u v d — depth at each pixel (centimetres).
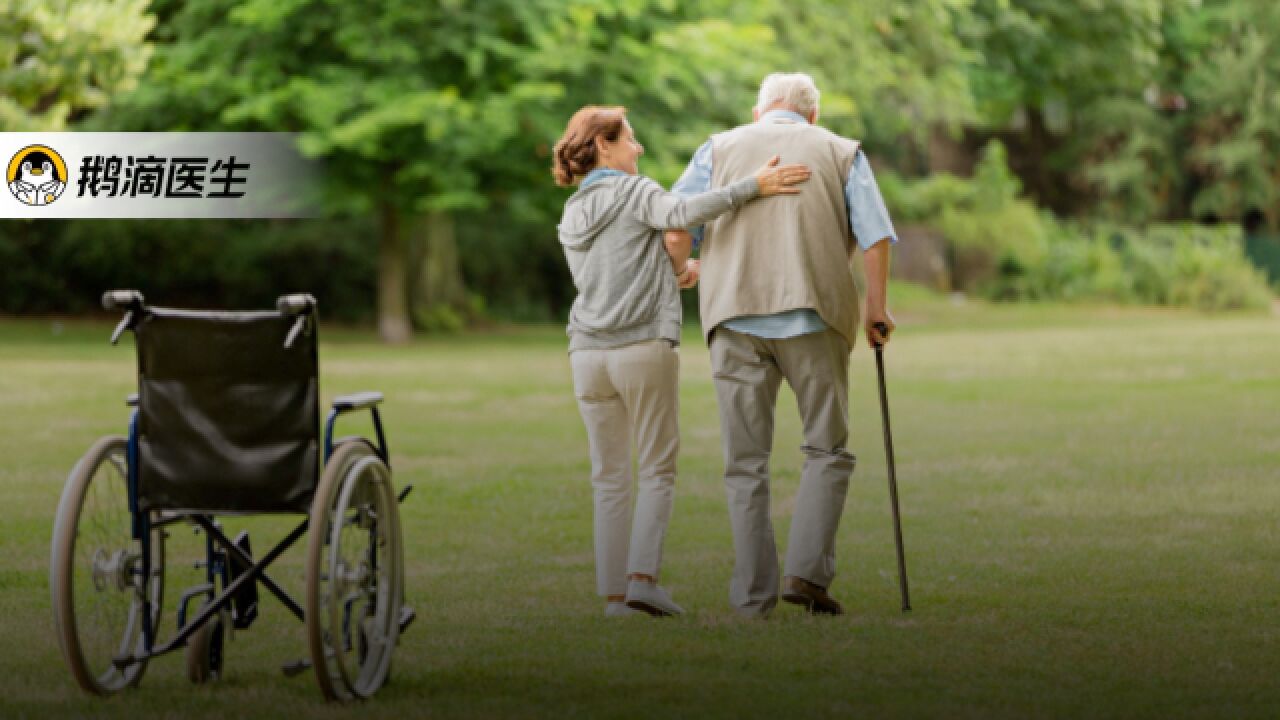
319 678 873
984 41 7106
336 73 4981
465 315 6444
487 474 2000
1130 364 3888
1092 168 9581
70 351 4525
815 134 1167
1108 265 8019
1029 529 1534
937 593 1225
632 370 1152
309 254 6362
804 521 1148
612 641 1058
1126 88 8431
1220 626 1087
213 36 5003
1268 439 2288
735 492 1159
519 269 6988
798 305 1132
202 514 938
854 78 6081
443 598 1226
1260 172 9388
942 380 3466
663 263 1168
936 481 1881
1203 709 857
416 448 2284
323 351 4800
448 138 5006
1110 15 7206
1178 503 1691
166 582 1278
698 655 1010
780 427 2556
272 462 903
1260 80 9300
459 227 6862
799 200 1146
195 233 6209
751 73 5256
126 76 3931
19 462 2092
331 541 883
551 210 5575
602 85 5191
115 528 989
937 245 8250
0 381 3419
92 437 2394
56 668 988
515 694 910
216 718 856
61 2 3756
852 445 2272
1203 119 9619
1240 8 9425
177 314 897
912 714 852
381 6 4931
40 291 6122
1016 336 5316
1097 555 1385
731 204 1138
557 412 2853
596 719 848
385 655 944
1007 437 2361
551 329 6494
